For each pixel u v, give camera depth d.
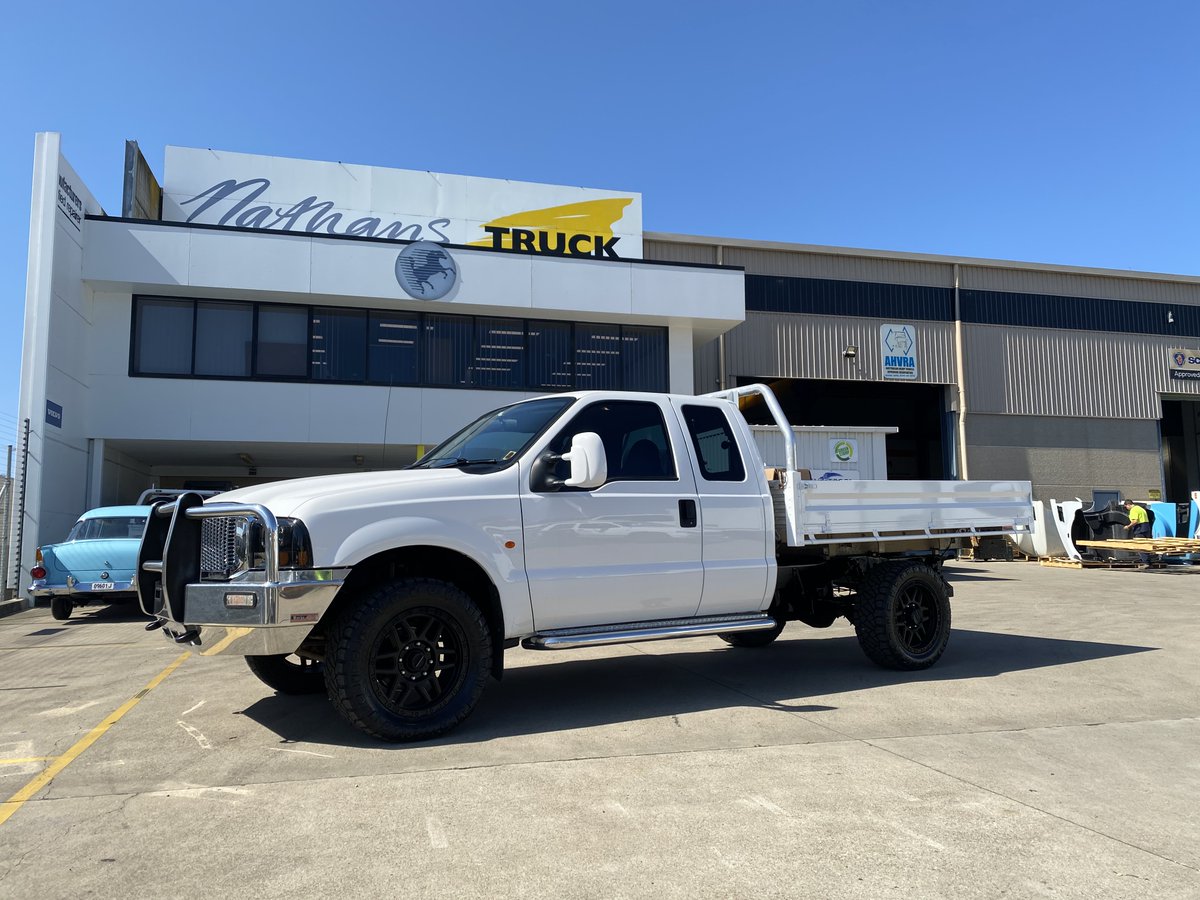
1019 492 7.80
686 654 8.06
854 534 6.74
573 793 3.92
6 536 13.46
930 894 2.90
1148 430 30.45
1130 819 3.63
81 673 7.45
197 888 2.96
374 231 20.02
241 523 4.75
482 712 5.58
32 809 3.79
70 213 15.11
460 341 18.09
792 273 27.22
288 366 17.09
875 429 17.58
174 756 4.62
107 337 16.30
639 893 2.90
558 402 5.84
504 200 20.92
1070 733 5.05
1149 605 12.44
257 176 19.47
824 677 6.78
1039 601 13.07
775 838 3.38
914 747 4.72
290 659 6.55
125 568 11.70
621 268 18.47
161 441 16.59
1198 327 31.48
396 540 4.79
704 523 5.91
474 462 5.42
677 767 4.32
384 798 3.87
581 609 5.39
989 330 29.11
